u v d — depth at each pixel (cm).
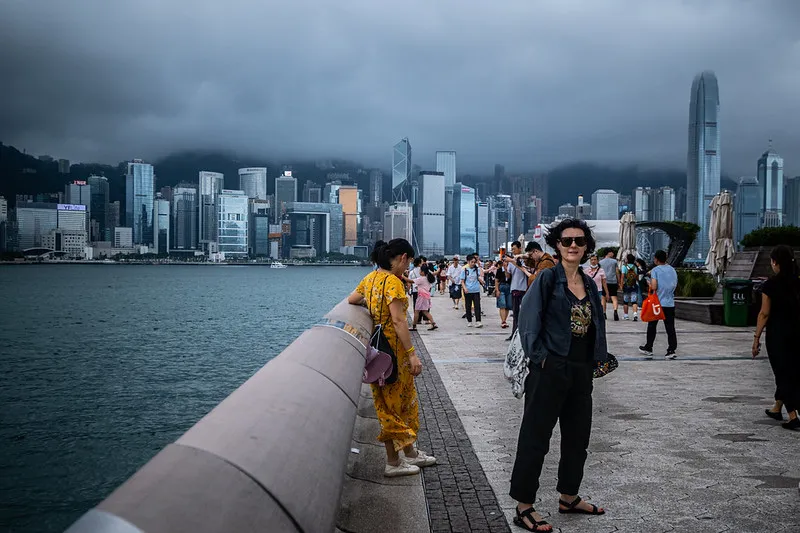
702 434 622
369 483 490
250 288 13425
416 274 1719
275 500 192
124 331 4612
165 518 148
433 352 1271
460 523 407
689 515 417
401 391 506
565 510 420
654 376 938
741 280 1673
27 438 1563
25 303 8294
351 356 429
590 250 398
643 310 1131
